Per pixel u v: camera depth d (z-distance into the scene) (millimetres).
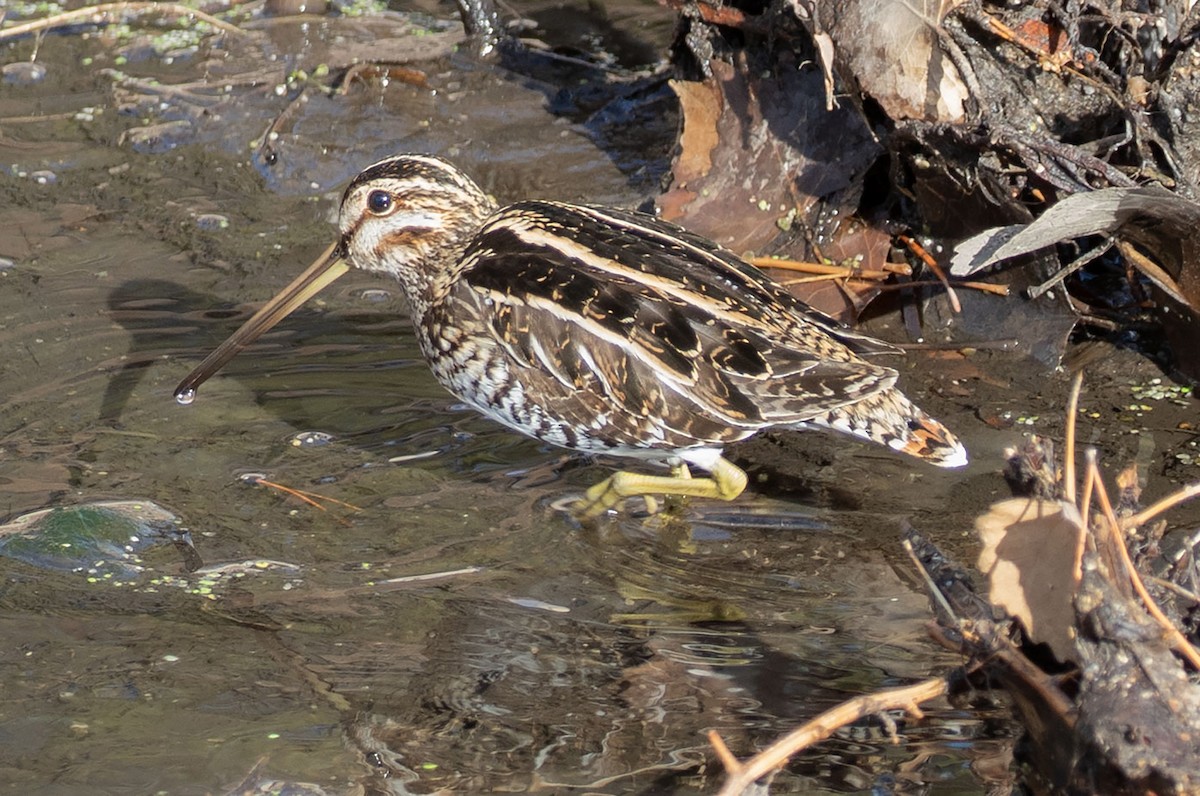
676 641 8562
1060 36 11203
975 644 7625
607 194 13172
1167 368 10984
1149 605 7023
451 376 10375
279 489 9984
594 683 8219
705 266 9773
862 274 11695
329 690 8164
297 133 13914
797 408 9305
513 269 9891
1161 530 7879
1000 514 7559
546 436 10125
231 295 12172
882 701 7219
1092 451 7246
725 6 12414
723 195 12141
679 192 12180
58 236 12797
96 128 14234
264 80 14773
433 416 10875
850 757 7562
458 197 10820
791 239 12000
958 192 11305
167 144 14008
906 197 11938
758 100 12188
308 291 11086
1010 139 10773
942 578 8055
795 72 12102
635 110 14297
